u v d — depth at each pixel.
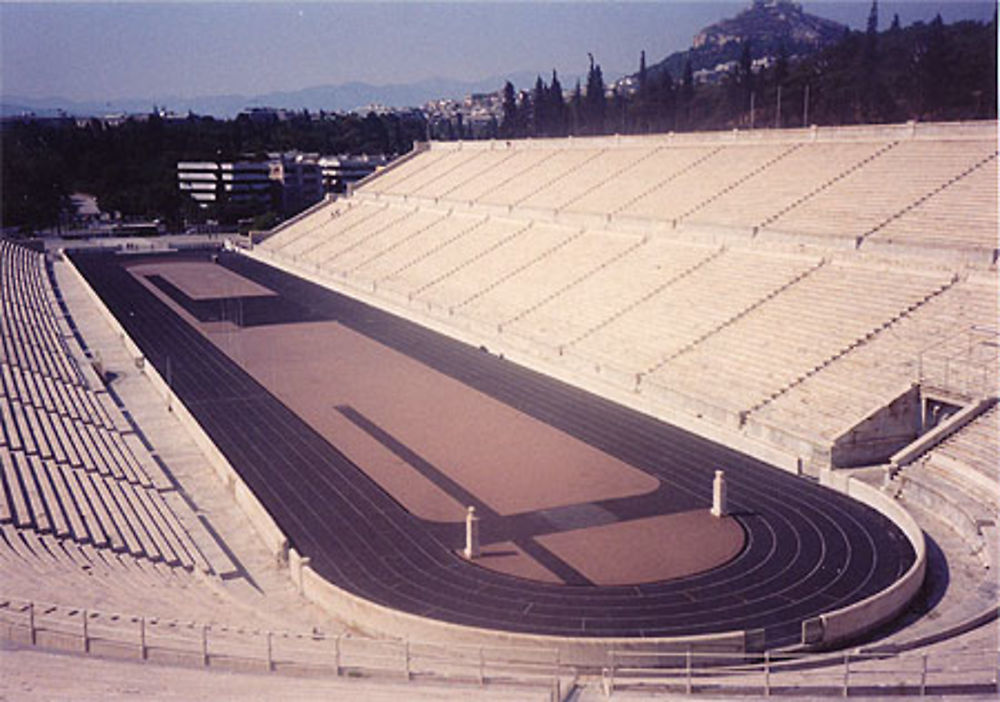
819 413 33.56
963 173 43.72
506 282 60.28
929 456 30.22
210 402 42.47
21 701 15.18
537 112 156.62
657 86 144.75
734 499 29.89
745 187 55.19
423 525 28.08
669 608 22.69
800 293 42.31
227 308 67.56
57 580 21.50
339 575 24.80
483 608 22.78
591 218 62.03
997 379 31.08
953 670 16.41
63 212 155.12
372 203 95.25
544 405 41.19
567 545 26.47
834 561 25.30
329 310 66.50
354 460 34.19
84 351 53.78
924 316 35.97
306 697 15.82
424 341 55.41
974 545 25.67
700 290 47.19
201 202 154.62
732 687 16.75
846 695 15.97
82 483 29.91
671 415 38.34
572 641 19.61
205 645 17.66
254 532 28.55
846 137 54.00
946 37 110.12
